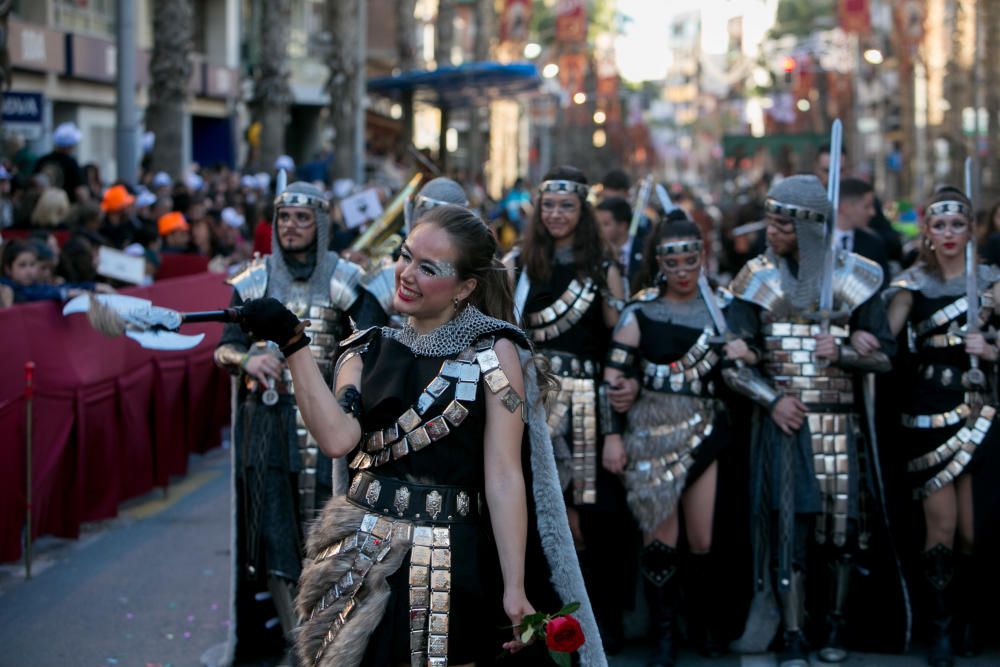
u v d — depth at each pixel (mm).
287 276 5328
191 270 10930
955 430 5457
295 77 38094
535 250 5637
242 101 32531
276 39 22844
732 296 5523
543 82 19703
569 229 5609
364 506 3391
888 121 46719
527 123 46906
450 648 3309
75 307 3395
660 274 5648
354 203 9781
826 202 5305
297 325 3275
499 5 36781
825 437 5367
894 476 5785
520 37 33938
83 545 7301
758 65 56625
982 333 5477
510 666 3518
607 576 5707
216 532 7652
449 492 3350
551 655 3207
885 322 5410
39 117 14266
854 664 5488
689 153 73312
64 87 24500
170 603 6270
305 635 3363
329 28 24812
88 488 7402
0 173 11070
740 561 5633
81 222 10094
